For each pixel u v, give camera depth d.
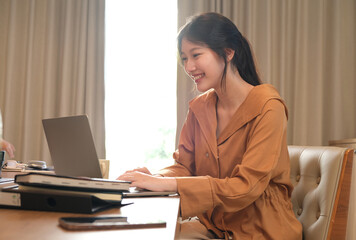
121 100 3.73
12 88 3.73
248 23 3.42
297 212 1.34
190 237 1.19
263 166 1.09
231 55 1.27
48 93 3.66
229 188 1.02
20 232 0.52
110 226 0.57
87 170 1.09
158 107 3.75
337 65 3.35
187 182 1.00
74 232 0.53
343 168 1.19
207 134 1.32
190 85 3.47
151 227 0.59
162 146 3.74
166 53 3.76
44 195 0.70
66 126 1.12
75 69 3.64
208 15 1.27
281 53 3.43
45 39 3.75
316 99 3.36
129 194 0.95
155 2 3.77
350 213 2.00
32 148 3.69
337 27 3.37
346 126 3.39
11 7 3.73
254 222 1.17
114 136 3.72
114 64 3.74
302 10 3.42
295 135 3.38
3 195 0.72
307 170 1.33
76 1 3.67
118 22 3.76
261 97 1.20
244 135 1.23
